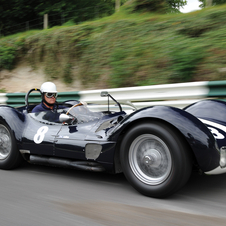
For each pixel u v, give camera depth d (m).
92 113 2.97
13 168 3.18
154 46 6.95
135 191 2.38
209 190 2.36
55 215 1.92
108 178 2.76
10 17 12.63
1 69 9.75
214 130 2.48
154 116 2.15
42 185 2.59
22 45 9.70
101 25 8.61
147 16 8.52
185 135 2.01
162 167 2.17
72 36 8.70
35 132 2.93
